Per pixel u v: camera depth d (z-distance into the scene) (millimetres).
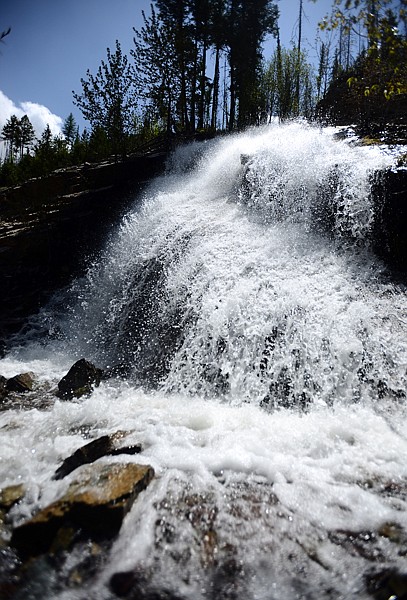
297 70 21203
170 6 21203
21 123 40031
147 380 5797
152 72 16000
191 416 4391
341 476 3148
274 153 9078
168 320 6582
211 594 2184
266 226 7922
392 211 6449
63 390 5398
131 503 2742
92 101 15305
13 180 20188
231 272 6516
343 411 4340
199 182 11859
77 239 10812
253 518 2709
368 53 4895
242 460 3344
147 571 2328
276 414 4441
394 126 10906
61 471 3365
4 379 5676
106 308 8117
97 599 2178
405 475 3146
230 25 22797
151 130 19172
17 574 2357
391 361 4688
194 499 2879
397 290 5758
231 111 23391
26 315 9047
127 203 11641
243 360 5316
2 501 2996
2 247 10242
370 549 2439
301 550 2455
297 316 5422
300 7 20859
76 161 18375
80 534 2549
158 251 8148
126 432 3916
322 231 7258
